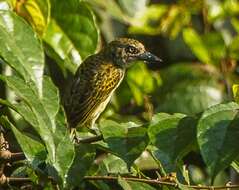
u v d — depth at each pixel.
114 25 14.98
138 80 15.19
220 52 15.80
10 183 8.79
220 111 7.91
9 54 7.41
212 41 15.74
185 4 15.70
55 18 11.82
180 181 8.81
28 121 7.50
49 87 7.63
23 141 8.01
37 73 7.52
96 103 13.45
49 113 7.53
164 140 8.05
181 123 8.13
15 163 8.87
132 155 8.07
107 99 13.72
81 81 13.45
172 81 15.62
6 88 11.52
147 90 15.23
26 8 11.07
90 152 8.56
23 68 7.43
